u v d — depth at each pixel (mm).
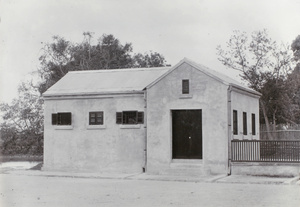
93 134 24703
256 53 40719
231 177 20562
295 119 40344
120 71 27500
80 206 12906
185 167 22219
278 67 40000
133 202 13562
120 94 24109
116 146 24141
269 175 20766
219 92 21922
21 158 38438
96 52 48188
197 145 22562
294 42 39656
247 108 25859
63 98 25422
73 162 25047
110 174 23219
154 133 23062
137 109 23844
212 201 13562
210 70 25156
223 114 21781
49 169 25578
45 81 43594
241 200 13703
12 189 17281
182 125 22938
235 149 21594
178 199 14102
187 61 22547
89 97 24812
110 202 13617
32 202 13859
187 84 22578
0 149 40344
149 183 19297
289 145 20625
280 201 13445
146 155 23234
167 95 22906
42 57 44062
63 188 17578
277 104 38250
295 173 20328
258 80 39688
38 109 41375
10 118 40656
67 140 25281
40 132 40906
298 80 38969
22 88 41250
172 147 22953
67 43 46375
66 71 45594
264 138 32531
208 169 21781
